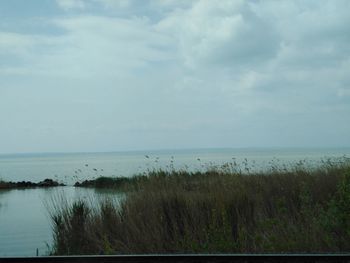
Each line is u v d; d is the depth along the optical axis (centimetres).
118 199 1039
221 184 1094
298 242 739
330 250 719
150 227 843
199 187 1084
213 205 937
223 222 820
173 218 873
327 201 992
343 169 1119
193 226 855
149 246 804
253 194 1065
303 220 860
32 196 2581
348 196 761
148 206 938
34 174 5675
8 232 1298
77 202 1060
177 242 801
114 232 895
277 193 1080
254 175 1209
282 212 904
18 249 1063
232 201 970
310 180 1120
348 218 755
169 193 995
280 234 781
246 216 927
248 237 817
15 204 2175
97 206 997
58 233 945
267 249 730
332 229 769
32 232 1297
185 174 1233
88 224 943
